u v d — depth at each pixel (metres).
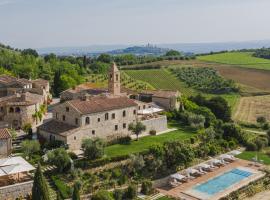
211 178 89.31
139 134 103.69
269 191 84.38
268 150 115.31
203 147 102.25
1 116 101.69
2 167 66.50
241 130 120.62
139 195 77.06
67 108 91.06
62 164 74.38
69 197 68.19
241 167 98.00
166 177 85.88
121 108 97.81
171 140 92.88
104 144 85.19
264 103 172.88
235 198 78.75
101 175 78.19
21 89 128.25
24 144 79.44
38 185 57.75
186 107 133.25
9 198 65.25
